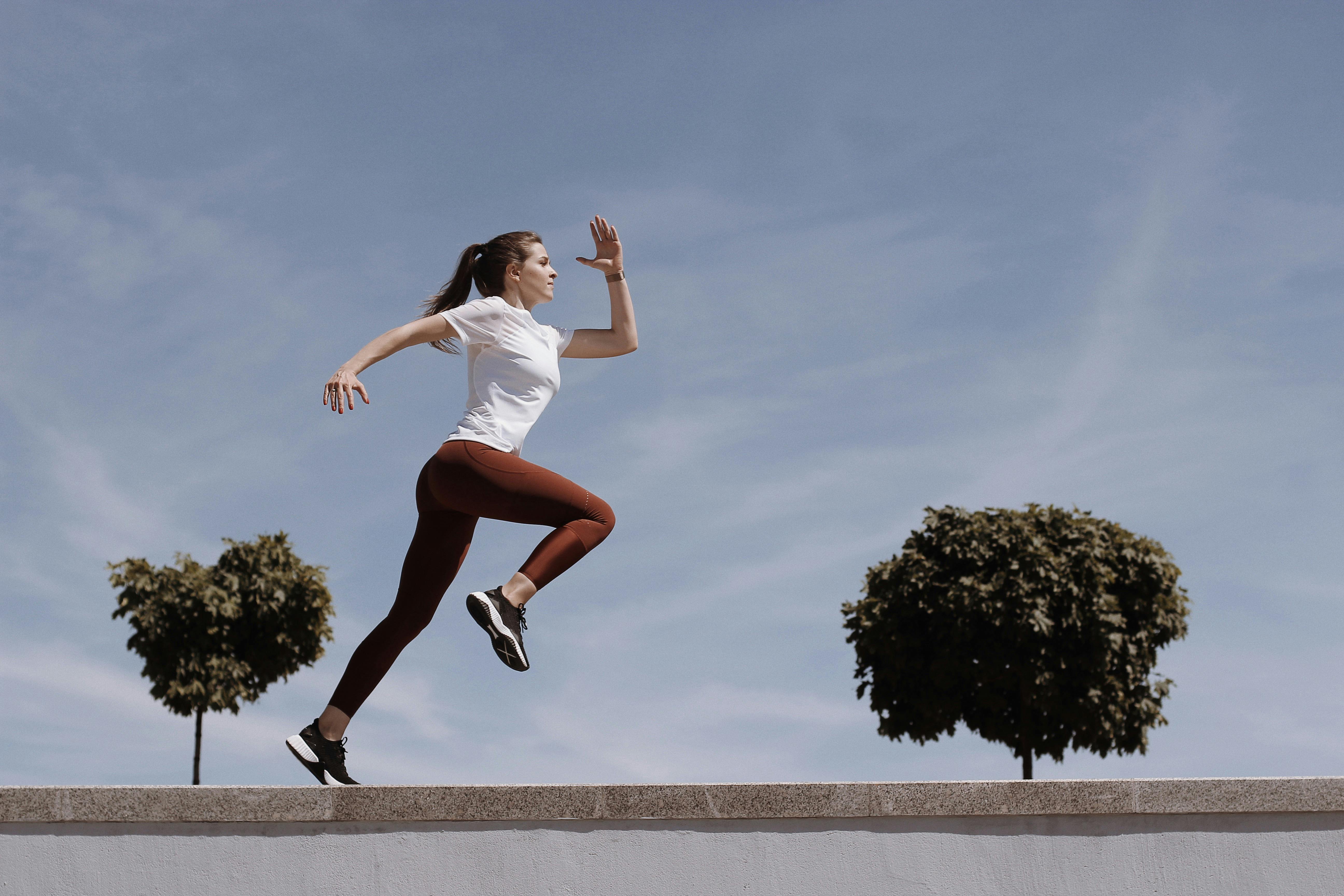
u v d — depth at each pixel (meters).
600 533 3.58
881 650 18.16
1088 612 17.52
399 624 3.62
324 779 3.50
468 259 3.98
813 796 3.03
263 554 18.36
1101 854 3.06
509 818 2.99
